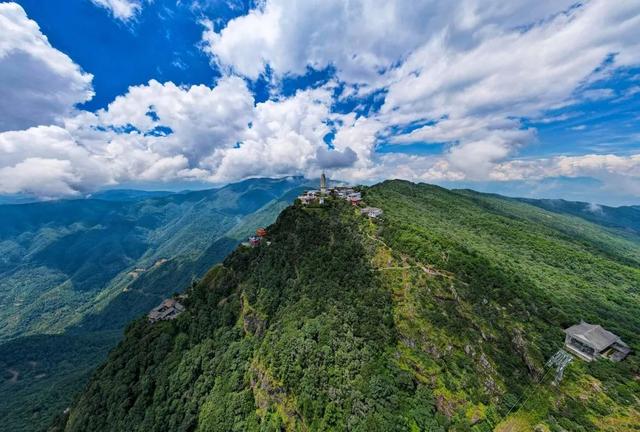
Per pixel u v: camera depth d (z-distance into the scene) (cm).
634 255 18638
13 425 14050
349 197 16275
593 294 10225
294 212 14612
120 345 11788
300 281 10750
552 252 13662
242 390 8912
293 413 7494
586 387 6494
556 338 7662
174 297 13850
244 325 10819
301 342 8281
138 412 9406
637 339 7519
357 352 7788
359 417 6631
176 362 10419
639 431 5547
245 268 13162
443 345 7794
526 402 6606
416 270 9625
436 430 6206
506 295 8606
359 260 10638
